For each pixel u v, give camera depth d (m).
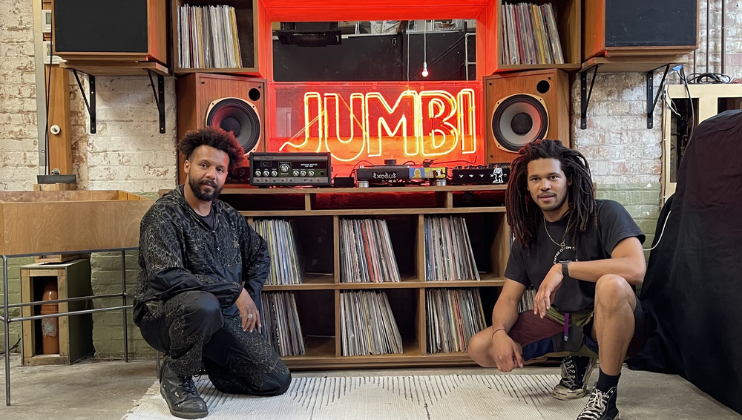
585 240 1.88
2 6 2.84
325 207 2.80
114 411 1.92
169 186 2.58
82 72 2.50
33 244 2.02
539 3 2.79
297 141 2.88
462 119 2.90
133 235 2.24
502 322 1.90
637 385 2.12
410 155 2.90
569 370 1.97
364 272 2.42
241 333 2.00
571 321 1.87
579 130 2.65
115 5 2.27
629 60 2.44
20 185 2.86
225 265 1.99
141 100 2.58
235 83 2.57
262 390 2.00
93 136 2.58
